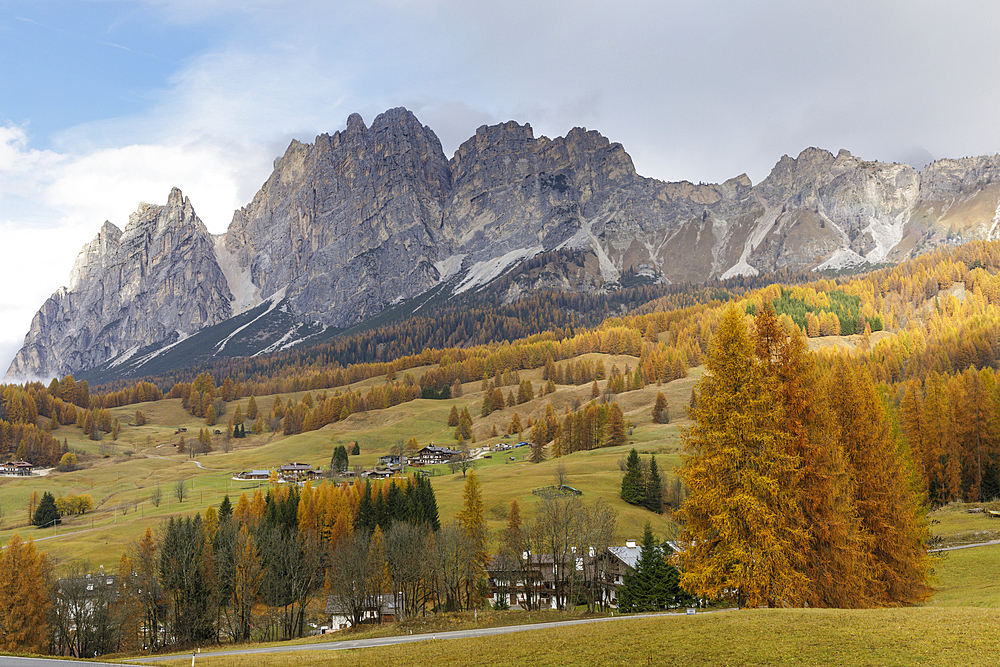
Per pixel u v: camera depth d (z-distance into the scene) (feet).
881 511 144.87
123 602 277.03
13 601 242.78
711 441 125.90
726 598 131.13
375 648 147.02
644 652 103.50
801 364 129.08
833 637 97.14
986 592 164.66
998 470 329.93
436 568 285.23
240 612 282.77
